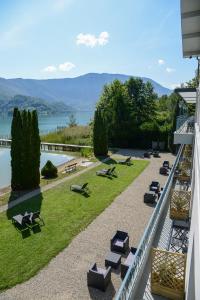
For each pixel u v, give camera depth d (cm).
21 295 873
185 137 1359
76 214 1476
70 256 1082
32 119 1936
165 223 1119
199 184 379
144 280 798
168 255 732
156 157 2981
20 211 1526
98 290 896
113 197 1734
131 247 1059
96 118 3009
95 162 2738
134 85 4791
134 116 3575
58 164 2795
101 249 1134
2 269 995
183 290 713
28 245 1159
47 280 943
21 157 1869
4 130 8731
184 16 551
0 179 2344
